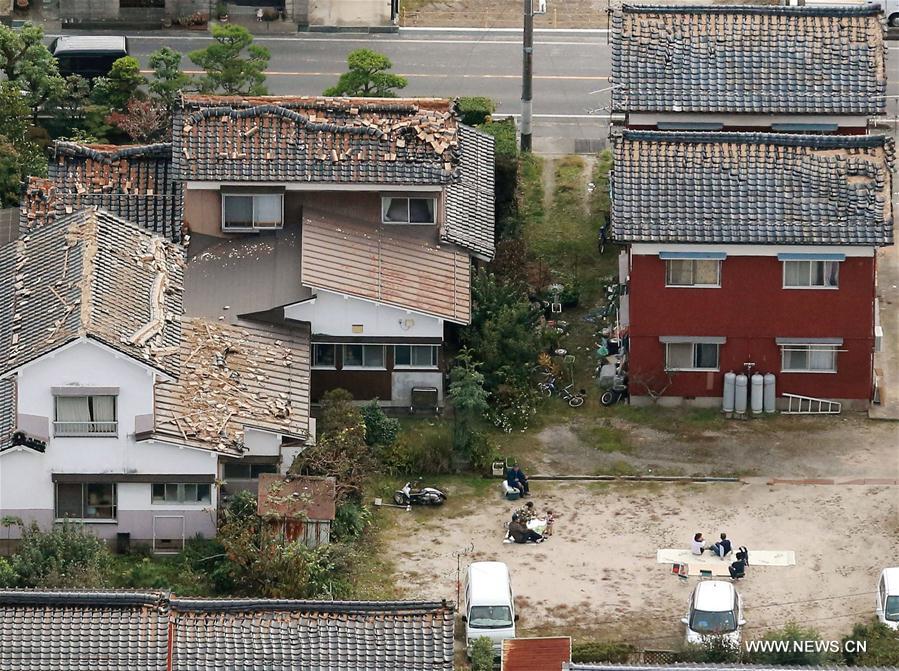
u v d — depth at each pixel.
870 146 161.38
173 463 145.62
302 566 141.25
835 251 158.62
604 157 195.12
